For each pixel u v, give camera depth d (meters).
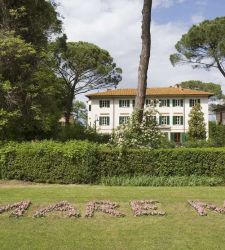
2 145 17.41
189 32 44.00
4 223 9.59
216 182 16.02
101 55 50.72
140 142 17.47
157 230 9.18
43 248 8.12
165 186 15.48
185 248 8.17
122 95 71.06
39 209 10.43
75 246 8.24
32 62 21.19
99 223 9.60
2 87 19.69
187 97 70.62
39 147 16.67
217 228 9.34
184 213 10.30
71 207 10.54
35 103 20.86
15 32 20.56
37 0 21.44
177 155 16.48
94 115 71.81
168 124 70.50
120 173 16.45
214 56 43.41
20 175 16.80
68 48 45.59
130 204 10.95
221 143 31.08
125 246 8.26
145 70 20.14
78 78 50.25
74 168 16.41
